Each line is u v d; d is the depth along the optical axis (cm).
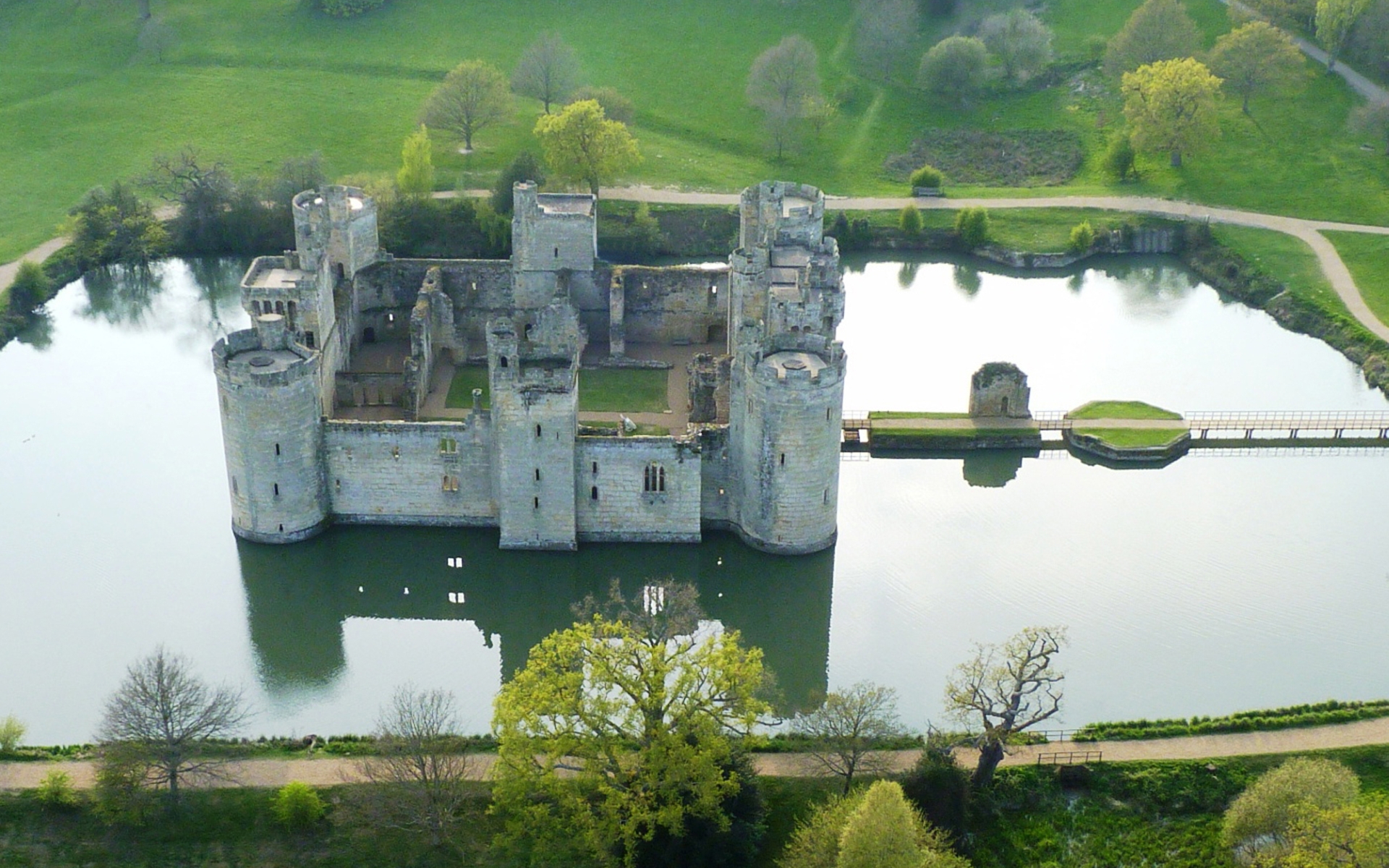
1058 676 16125
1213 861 14412
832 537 19138
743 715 14600
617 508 18950
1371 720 16062
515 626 18875
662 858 14000
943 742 15138
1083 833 14788
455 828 14550
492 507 19175
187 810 14725
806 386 17912
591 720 14488
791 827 14662
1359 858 12875
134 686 15100
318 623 18912
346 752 15638
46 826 14562
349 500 19125
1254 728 15975
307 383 18375
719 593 19138
